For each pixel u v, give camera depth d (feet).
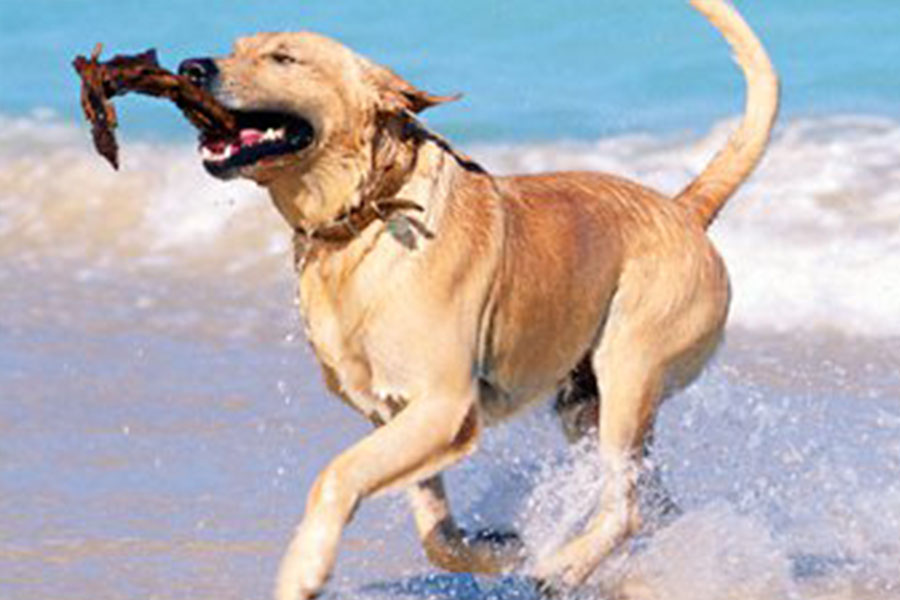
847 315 53.72
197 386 48.47
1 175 67.87
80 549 36.47
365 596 34.91
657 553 36.35
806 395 46.75
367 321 31.89
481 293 32.58
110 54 88.58
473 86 80.12
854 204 61.00
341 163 31.27
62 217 64.90
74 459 42.45
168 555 36.17
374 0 94.07
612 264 35.40
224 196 65.05
